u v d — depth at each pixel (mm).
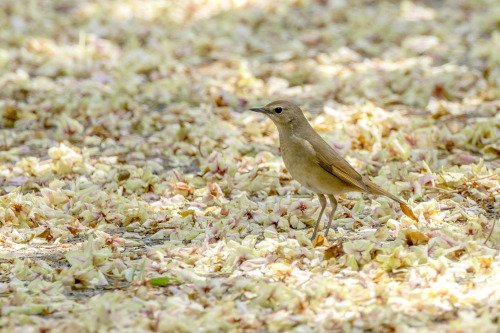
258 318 7566
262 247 9414
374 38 23500
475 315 7484
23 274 8891
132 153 14211
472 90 17797
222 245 9375
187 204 11523
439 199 11359
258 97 18266
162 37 23812
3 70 20156
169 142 14648
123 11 26953
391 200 10969
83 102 17047
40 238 10242
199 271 8969
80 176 12977
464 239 9242
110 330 7348
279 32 24594
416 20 25484
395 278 8492
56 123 16438
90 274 8648
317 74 19891
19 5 27000
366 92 17578
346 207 11359
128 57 20969
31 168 12953
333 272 8688
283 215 10727
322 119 15430
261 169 12719
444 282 8180
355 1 28344
